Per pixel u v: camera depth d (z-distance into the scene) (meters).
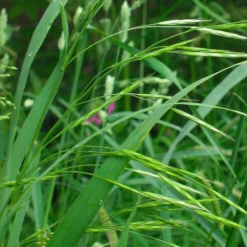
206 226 0.82
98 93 1.47
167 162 0.86
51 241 0.62
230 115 1.59
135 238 0.93
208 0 1.85
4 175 0.66
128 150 0.61
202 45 1.87
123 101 1.78
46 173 0.62
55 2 0.67
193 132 1.62
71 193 1.17
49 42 2.08
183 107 1.75
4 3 2.21
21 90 0.66
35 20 2.13
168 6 2.04
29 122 0.66
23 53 1.99
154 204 0.62
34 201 0.77
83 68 2.00
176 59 1.86
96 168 0.87
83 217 0.62
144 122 0.62
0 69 0.81
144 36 1.33
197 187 1.02
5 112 1.23
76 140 1.18
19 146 0.66
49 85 0.67
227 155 1.25
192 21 0.62
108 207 1.04
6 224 0.63
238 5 2.00
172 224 0.63
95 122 1.29
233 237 0.67
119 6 2.00
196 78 1.84
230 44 1.90
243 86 1.59
